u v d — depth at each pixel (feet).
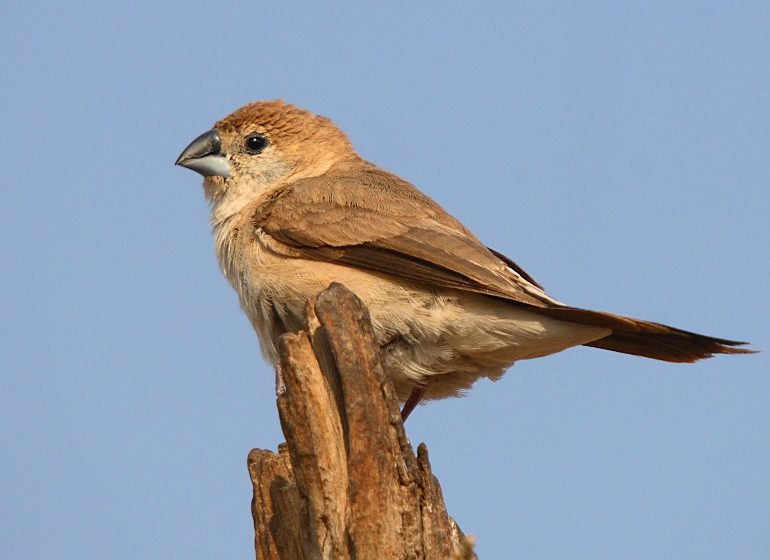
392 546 23.99
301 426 25.18
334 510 24.93
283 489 26.76
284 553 26.37
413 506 24.31
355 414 24.56
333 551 24.79
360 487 24.20
